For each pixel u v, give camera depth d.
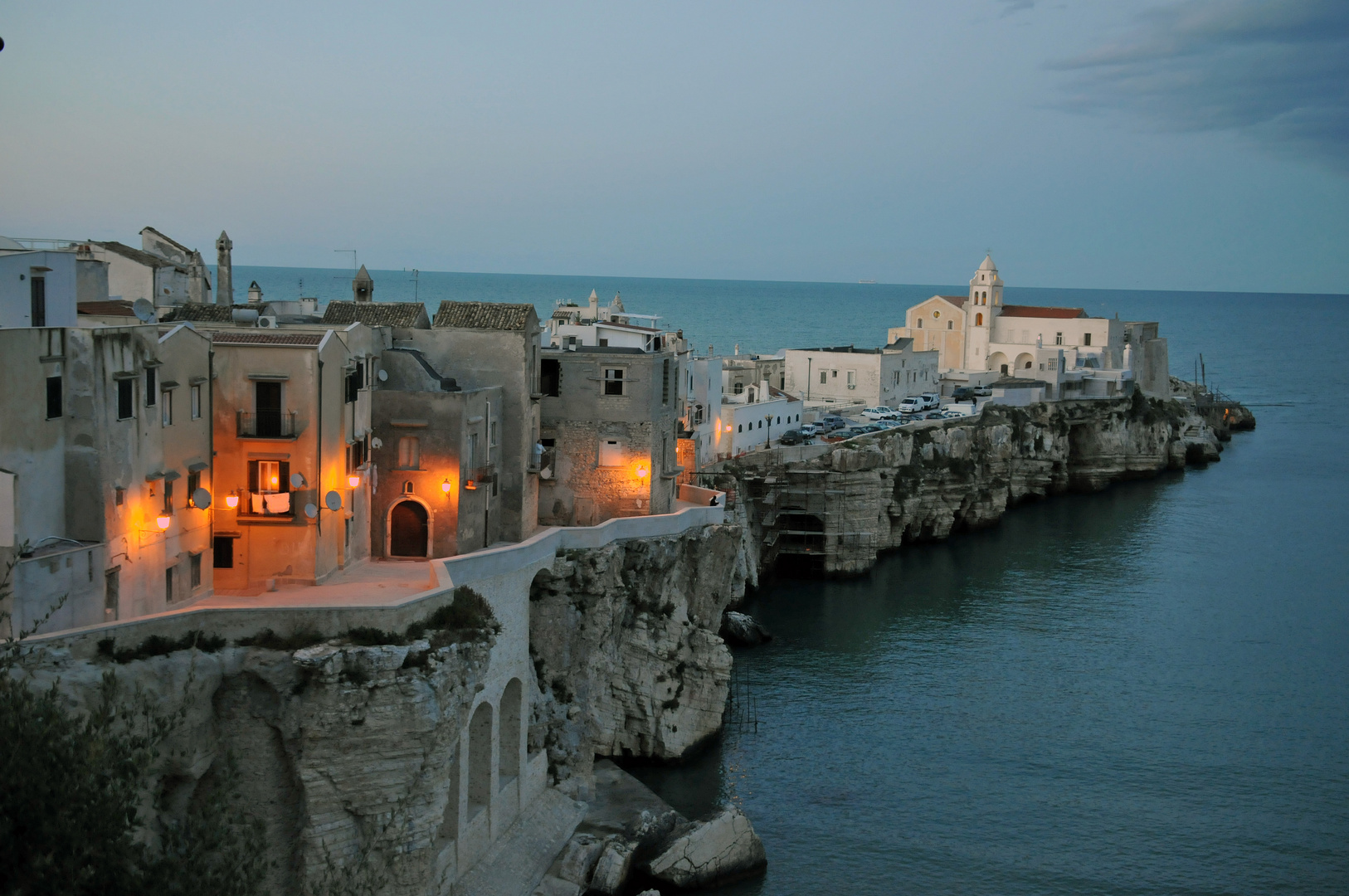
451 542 66.12
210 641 48.38
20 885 30.72
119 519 48.66
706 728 76.94
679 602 78.44
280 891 48.84
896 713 82.88
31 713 33.25
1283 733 81.38
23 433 44.56
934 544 137.75
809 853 63.84
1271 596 115.25
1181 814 69.31
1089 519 153.00
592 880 58.62
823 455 123.50
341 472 61.00
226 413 57.28
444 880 53.25
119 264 90.38
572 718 68.81
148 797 44.84
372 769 49.06
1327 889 61.97
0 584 38.47
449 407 65.38
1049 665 93.75
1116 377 185.25
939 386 189.12
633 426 79.56
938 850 64.44
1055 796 71.12
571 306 136.12
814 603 110.75
